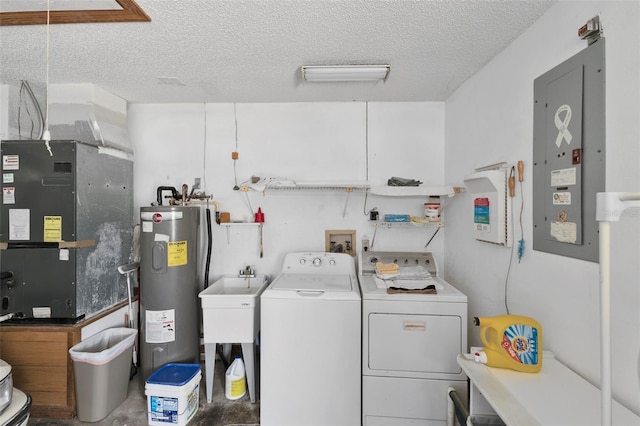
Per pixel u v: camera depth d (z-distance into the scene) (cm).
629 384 97
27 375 183
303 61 183
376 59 181
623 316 99
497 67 173
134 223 255
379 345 171
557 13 127
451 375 167
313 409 174
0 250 186
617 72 101
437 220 231
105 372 181
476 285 196
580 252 114
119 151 225
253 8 134
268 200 259
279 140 258
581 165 114
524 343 119
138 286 249
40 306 186
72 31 151
